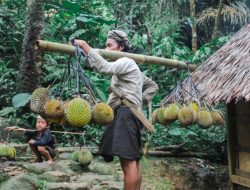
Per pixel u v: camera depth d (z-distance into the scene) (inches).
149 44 275.0
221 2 330.3
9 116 244.4
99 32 307.9
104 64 104.9
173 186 201.3
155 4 350.9
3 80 266.1
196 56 257.6
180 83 152.3
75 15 312.5
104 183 172.9
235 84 165.6
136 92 111.8
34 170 174.6
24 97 228.1
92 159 197.2
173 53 272.7
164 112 138.7
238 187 216.4
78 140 241.0
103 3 378.0
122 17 372.2
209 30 388.2
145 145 226.1
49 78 252.4
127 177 109.1
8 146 188.2
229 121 203.6
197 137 245.4
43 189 156.4
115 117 110.6
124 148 107.2
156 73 260.2
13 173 168.9
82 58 104.5
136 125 110.9
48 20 323.6
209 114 138.0
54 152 193.6
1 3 327.9
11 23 302.7
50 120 91.4
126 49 127.3
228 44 208.4
